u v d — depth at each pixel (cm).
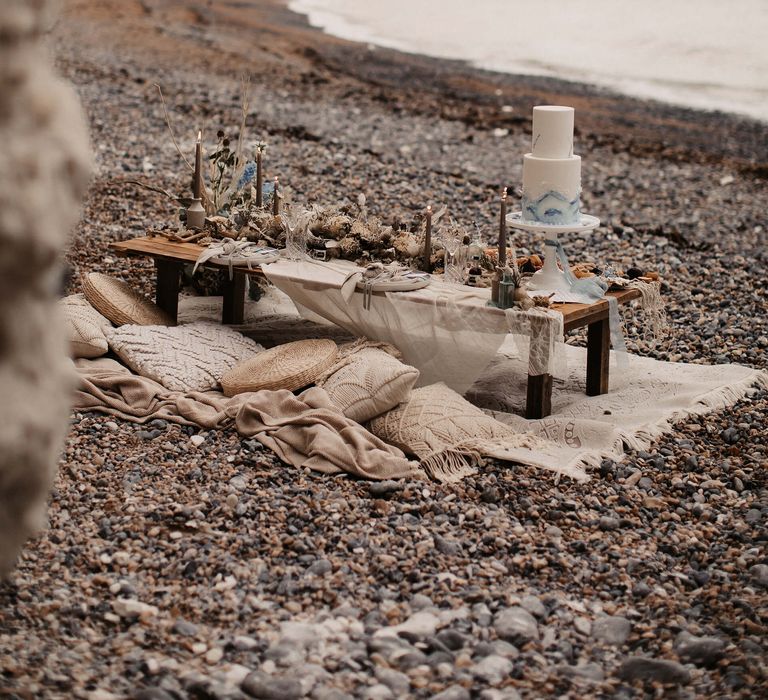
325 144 1368
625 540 472
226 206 730
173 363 599
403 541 456
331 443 518
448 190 1189
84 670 356
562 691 363
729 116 1889
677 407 613
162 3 2775
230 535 453
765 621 409
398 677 362
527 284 620
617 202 1237
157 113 1464
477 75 2184
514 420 578
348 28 2850
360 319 609
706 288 912
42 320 307
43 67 301
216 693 347
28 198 284
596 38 2845
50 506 471
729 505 511
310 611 406
